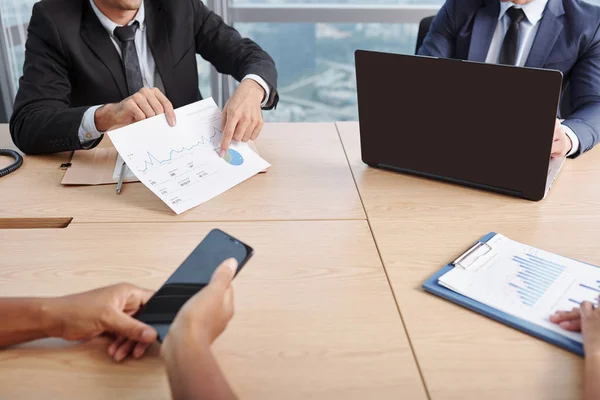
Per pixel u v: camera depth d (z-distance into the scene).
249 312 0.88
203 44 2.00
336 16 2.98
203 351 0.65
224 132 1.39
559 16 1.75
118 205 1.23
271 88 1.65
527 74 1.12
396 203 1.24
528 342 0.82
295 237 1.10
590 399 0.69
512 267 0.98
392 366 0.77
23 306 0.78
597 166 1.42
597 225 1.14
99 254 1.04
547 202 1.24
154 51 1.84
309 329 0.85
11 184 1.32
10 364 0.78
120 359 0.78
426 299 0.91
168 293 0.81
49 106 1.56
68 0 1.70
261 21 2.99
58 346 0.81
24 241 1.08
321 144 1.58
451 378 0.75
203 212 1.20
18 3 2.76
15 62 2.87
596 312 0.82
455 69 1.20
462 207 1.22
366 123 1.37
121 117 1.35
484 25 1.83
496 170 1.25
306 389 0.73
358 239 1.10
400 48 3.12
